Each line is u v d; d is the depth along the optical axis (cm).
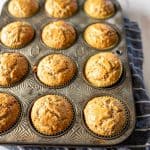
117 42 52
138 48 55
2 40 52
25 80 47
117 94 45
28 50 51
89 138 41
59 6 56
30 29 53
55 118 42
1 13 57
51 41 51
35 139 41
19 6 56
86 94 45
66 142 40
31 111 44
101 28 52
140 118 44
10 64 47
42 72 47
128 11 62
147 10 62
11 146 42
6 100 44
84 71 48
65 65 48
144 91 47
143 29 59
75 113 43
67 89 46
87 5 57
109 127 41
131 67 50
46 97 44
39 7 58
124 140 40
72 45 52
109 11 56
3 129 42
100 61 48
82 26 54
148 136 42
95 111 42
